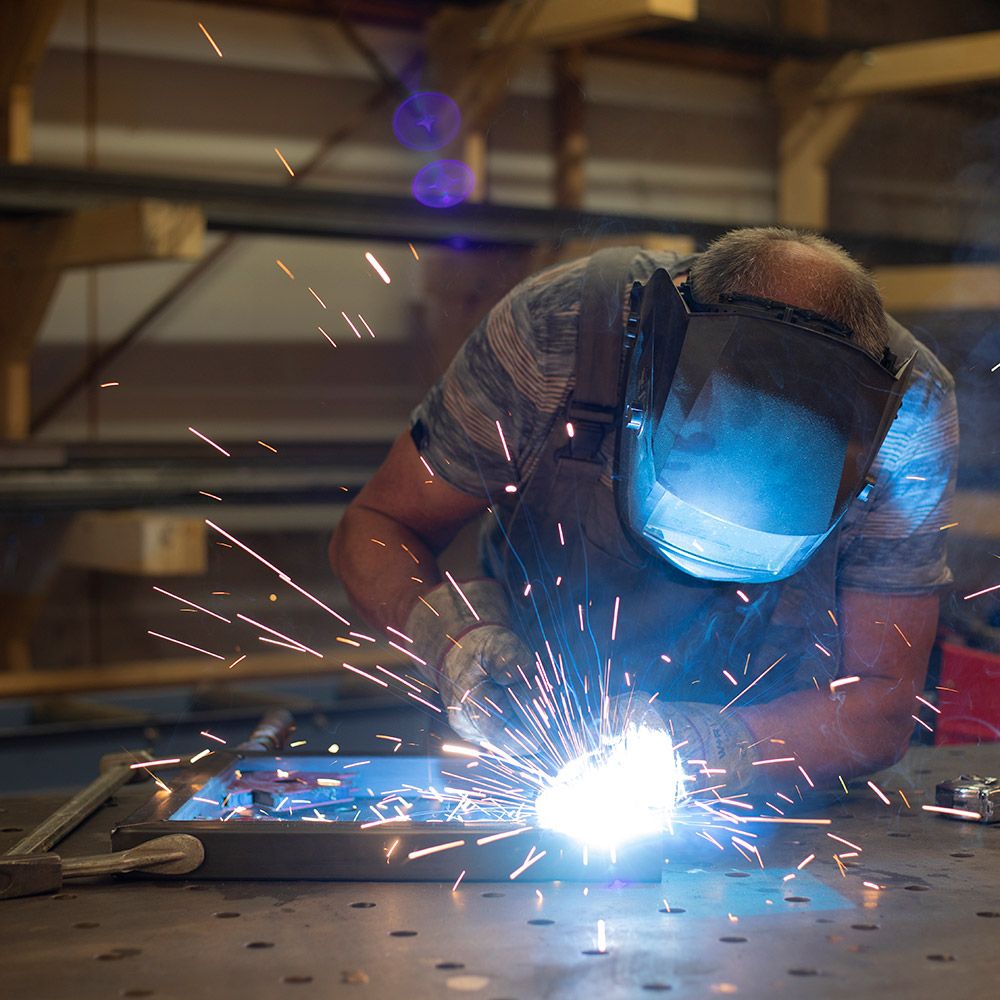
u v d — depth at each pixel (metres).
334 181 4.77
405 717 3.83
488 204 3.98
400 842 1.34
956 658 2.39
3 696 3.92
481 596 1.71
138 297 4.55
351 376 4.95
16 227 3.80
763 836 1.53
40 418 4.40
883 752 1.67
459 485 1.82
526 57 4.60
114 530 3.79
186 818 1.47
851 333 1.45
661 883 1.33
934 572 1.73
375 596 1.79
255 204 3.57
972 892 1.30
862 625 1.72
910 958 1.11
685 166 5.48
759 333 1.39
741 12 5.40
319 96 4.72
